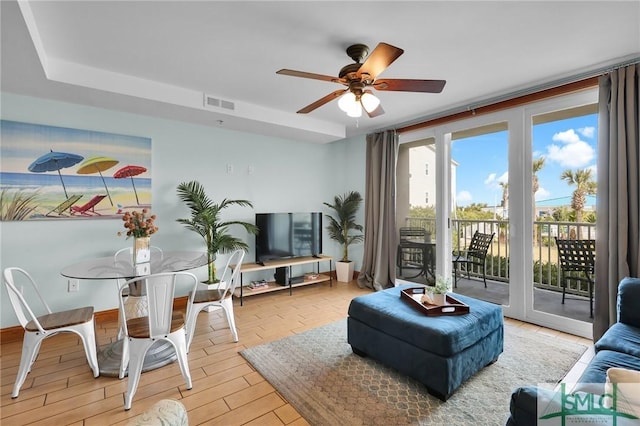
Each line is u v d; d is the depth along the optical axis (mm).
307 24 1986
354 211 4836
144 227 2527
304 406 1833
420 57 2406
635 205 2336
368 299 2504
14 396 1918
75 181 3023
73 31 2039
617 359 1564
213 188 3932
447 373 1832
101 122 3160
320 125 4160
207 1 1755
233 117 3459
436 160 3891
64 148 2967
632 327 1941
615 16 1876
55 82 2473
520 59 2432
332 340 2742
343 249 5230
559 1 1745
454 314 2174
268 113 3662
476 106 3375
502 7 1804
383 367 2275
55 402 1884
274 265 4059
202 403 1870
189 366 2301
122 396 1945
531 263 3082
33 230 2865
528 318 3107
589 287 2814
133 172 3342
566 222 2891
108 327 3043
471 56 2389
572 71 2629
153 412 803
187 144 3721
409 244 4309
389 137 4363
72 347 2611
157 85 2914
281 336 2840
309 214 4555
